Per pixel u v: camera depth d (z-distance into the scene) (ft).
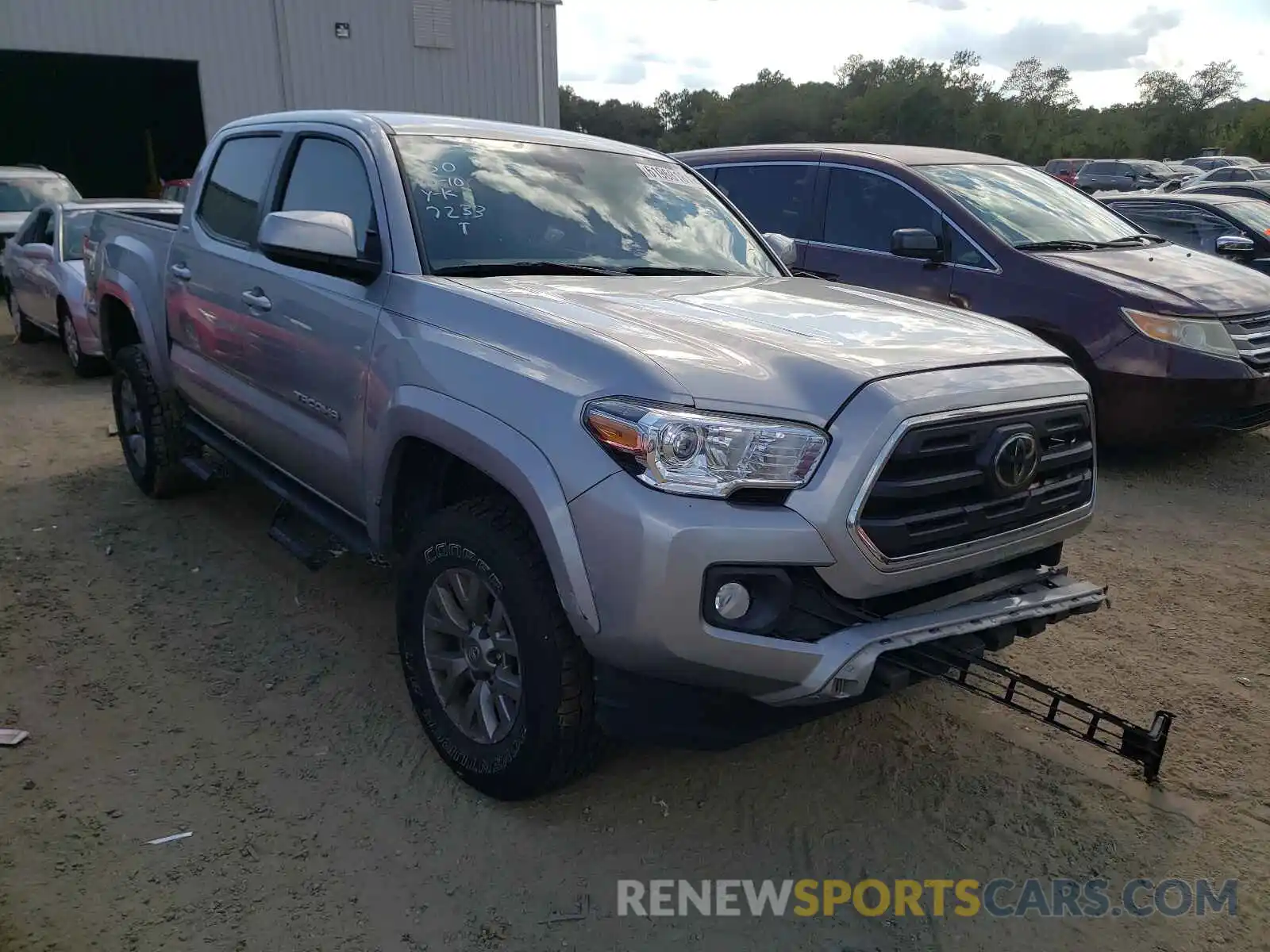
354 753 10.66
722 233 13.92
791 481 7.99
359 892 8.61
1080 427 10.10
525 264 11.32
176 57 62.08
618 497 7.84
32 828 9.24
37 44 58.49
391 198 11.20
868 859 9.34
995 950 8.34
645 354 8.32
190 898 8.45
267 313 12.68
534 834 9.45
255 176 14.26
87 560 15.60
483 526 9.16
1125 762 11.02
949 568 8.90
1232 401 20.11
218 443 15.64
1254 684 12.76
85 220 31.86
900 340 9.59
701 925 8.44
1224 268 22.88
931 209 22.72
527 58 72.74
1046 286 21.01
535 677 8.83
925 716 11.84
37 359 33.17
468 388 9.14
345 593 14.64
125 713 11.28
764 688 8.20
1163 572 16.21
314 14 64.90
